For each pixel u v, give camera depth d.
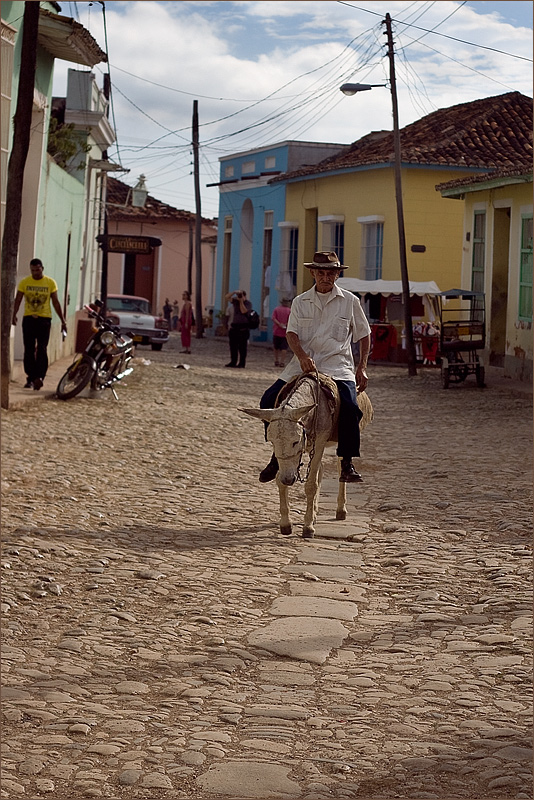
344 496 9.61
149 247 27.75
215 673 5.62
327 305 9.12
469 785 4.25
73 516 9.24
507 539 8.75
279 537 8.88
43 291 17.34
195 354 33.44
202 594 7.11
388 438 15.22
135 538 8.61
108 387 18.39
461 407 19.47
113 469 11.59
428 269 32.69
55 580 7.31
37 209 20.00
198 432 14.83
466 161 31.95
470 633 6.33
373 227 34.28
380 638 6.29
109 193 60.53
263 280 43.75
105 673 5.59
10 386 17.77
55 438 13.28
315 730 4.84
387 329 31.09
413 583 7.49
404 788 4.21
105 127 29.09
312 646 6.09
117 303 36.62
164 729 4.83
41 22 18.81
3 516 9.01
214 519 9.48
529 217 23.92
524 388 22.61
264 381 23.72
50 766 4.42
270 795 4.17
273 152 43.25
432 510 10.00
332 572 7.79
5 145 16.17
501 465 12.60
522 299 24.33
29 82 14.95
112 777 4.32
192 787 4.25
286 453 8.20
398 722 4.94
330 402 8.77
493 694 5.32
